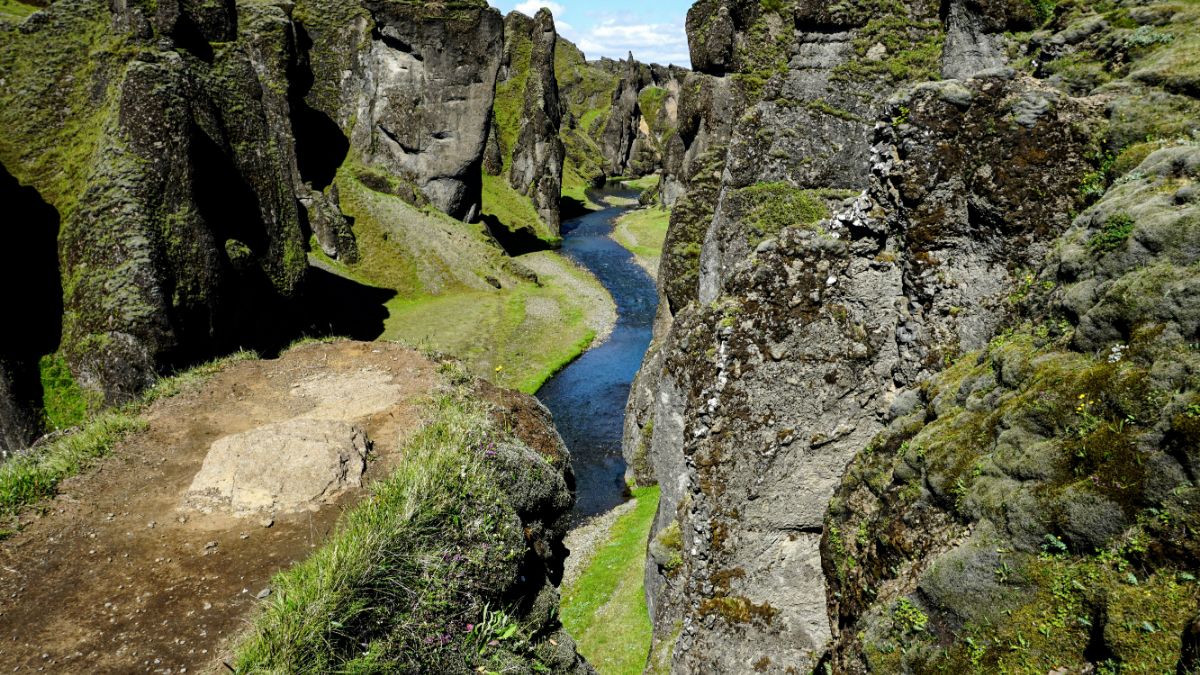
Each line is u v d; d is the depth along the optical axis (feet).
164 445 43.88
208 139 147.43
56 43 152.46
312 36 297.53
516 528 36.86
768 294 48.08
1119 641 20.92
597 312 243.81
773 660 49.62
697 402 51.01
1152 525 21.89
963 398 33.86
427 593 30.73
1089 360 27.12
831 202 85.15
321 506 37.91
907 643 28.07
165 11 148.15
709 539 50.72
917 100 41.16
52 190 139.23
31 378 123.03
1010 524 25.90
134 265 125.59
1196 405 21.79
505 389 54.44
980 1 65.16
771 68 96.37
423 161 310.45
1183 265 25.13
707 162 114.21
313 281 221.46
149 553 33.50
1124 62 39.01
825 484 48.73
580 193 535.60
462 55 303.68
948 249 40.78
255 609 29.91
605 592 87.04
